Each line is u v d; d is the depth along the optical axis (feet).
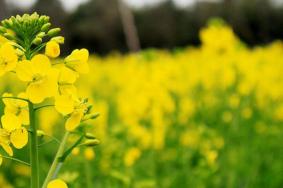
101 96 4.85
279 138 2.97
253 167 2.59
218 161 2.55
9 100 1.12
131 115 2.53
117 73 5.85
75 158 1.83
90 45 11.53
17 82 3.99
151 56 4.14
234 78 3.22
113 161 2.01
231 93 3.23
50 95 1.07
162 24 11.80
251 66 3.32
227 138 2.75
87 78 5.87
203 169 2.22
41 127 2.77
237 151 2.81
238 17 10.10
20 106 1.12
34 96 1.07
